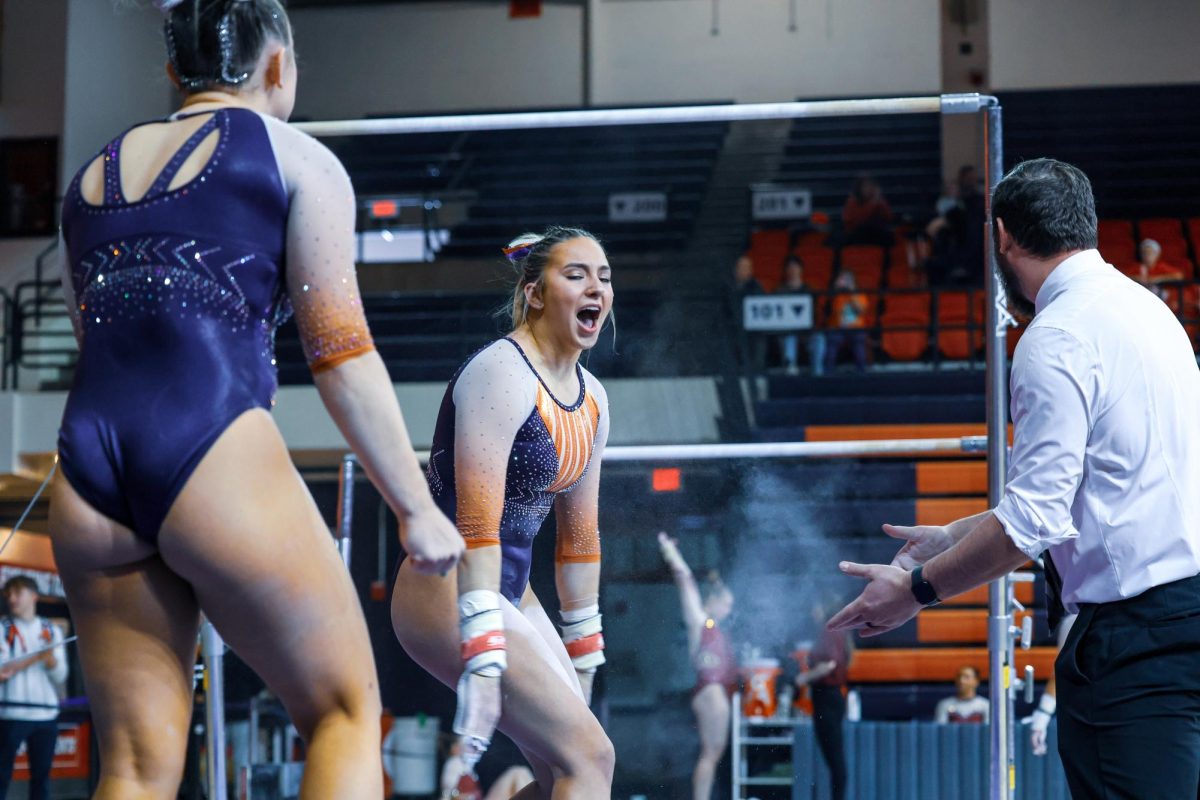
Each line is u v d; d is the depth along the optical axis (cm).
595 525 246
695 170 1262
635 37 1295
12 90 1074
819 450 308
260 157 148
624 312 927
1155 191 1194
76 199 153
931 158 1245
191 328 144
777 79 1280
